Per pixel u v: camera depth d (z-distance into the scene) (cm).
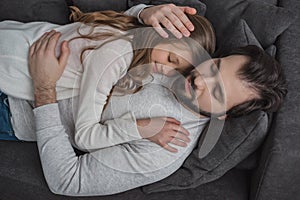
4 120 153
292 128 131
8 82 147
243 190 149
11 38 149
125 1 173
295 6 171
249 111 134
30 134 153
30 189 148
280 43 159
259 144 139
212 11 171
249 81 129
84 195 140
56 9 174
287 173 129
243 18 166
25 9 172
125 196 145
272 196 136
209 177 144
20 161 150
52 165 138
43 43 144
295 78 145
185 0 168
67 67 142
